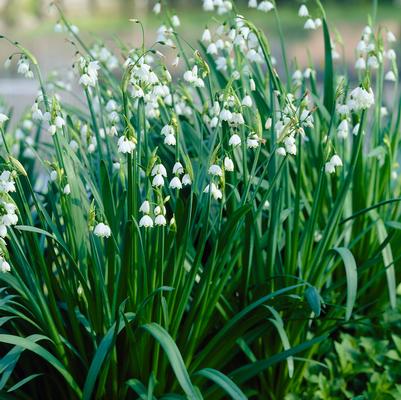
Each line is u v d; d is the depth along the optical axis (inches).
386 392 124.5
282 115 109.6
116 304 110.7
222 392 116.6
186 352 112.9
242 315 109.6
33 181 153.6
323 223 138.6
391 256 123.0
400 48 501.7
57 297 124.8
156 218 98.5
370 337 138.5
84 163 126.3
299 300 115.3
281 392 127.8
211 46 124.4
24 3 971.9
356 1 1098.7
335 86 154.3
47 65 499.2
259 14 1019.9
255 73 143.9
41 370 115.0
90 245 110.1
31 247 110.0
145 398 102.8
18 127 168.2
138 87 101.3
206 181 117.6
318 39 730.2
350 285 106.3
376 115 139.9
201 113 129.3
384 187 140.6
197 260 105.9
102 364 108.4
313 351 128.7
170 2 1101.1
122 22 949.2
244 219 117.0
